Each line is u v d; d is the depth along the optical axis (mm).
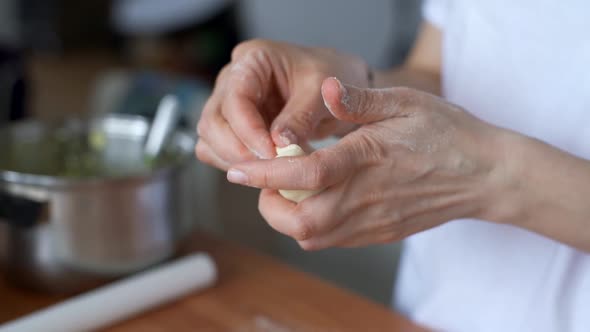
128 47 4836
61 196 924
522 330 937
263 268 1037
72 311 903
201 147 845
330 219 756
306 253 1341
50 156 1042
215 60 3074
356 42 2605
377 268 1234
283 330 922
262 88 829
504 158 769
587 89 891
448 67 981
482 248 953
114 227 943
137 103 1630
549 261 917
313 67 834
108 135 1067
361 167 748
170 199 979
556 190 770
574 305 915
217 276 1017
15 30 5355
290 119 806
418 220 788
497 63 941
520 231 929
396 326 934
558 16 902
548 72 911
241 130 799
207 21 3139
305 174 726
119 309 926
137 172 1001
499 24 937
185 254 1061
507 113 941
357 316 950
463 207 786
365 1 2527
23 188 926
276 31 2734
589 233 784
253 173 729
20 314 946
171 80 1721
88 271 958
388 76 978
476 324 965
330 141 1013
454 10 979
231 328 928
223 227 1582
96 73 4844
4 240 957
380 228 783
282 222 757
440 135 760
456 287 976
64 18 5414
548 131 917
